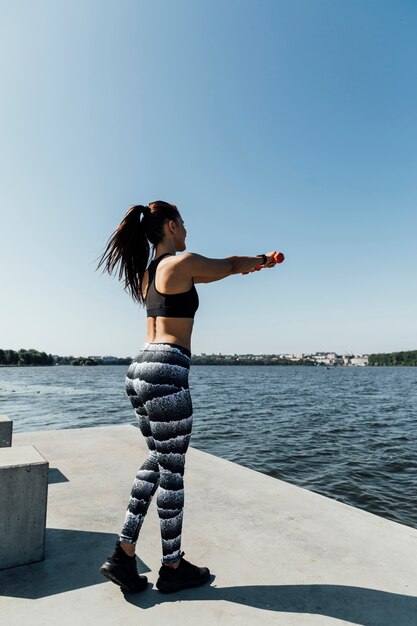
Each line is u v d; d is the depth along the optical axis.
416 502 7.83
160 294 1.74
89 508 2.71
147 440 1.83
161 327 1.73
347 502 7.83
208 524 2.45
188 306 1.74
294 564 1.97
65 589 1.75
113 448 4.36
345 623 1.51
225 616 1.54
